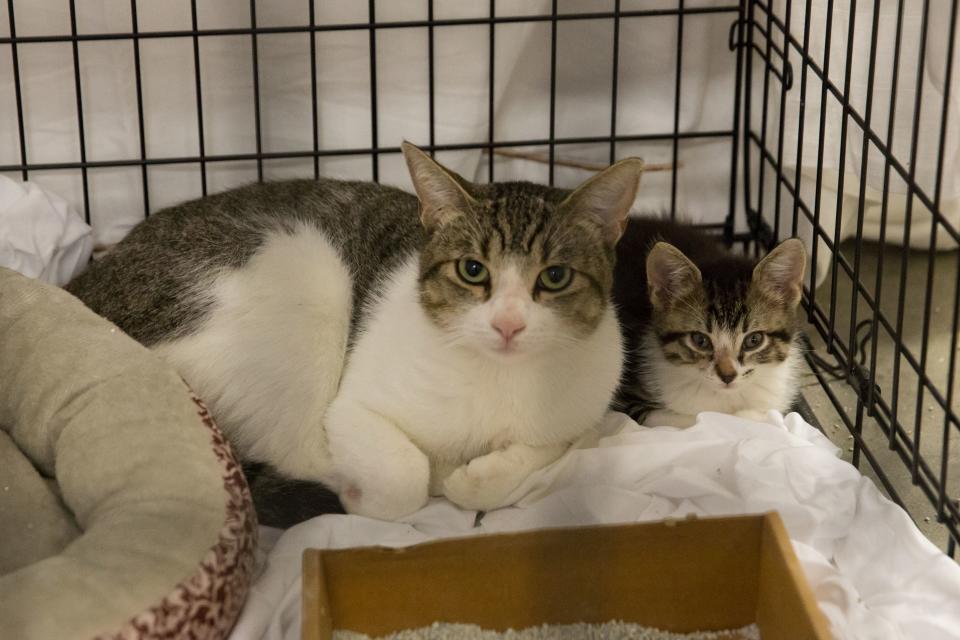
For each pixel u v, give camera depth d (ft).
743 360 3.55
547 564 3.06
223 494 3.04
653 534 3.05
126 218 4.13
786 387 3.70
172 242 3.43
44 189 3.92
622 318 3.71
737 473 3.33
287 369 3.35
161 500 2.98
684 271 3.56
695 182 4.34
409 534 3.28
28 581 2.79
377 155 4.02
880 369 3.99
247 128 4.06
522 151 4.28
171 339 3.34
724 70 4.24
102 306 3.42
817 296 4.20
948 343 4.05
